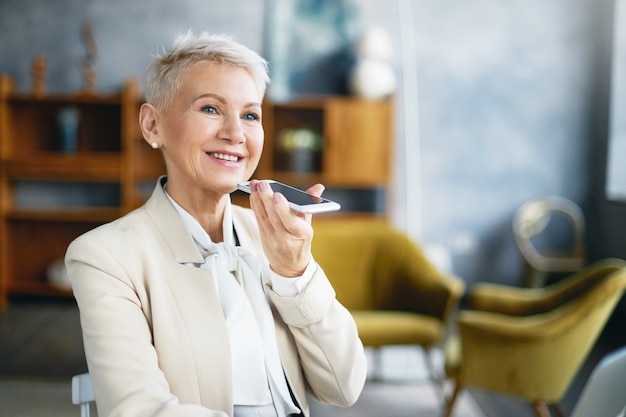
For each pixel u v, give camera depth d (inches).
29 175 211.8
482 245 228.7
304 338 48.9
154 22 220.8
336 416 127.2
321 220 216.5
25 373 146.3
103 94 221.5
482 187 227.6
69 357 159.9
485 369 109.2
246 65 46.9
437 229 228.1
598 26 223.5
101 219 215.2
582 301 104.0
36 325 189.3
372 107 210.8
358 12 221.6
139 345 41.9
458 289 137.1
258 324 47.9
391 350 171.9
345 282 150.7
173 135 46.7
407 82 224.2
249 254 49.8
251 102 46.9
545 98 225.9
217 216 49.9
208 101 46.0
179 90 46.3
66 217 214.5
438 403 135.8
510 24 224.1
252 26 221.1
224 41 46.8
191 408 39.0
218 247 48.8
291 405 48.4
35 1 220.1
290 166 214.4
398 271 148.6
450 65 224.5
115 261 44.1
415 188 226.5
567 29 224.1
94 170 212.1
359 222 217.6
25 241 224.7
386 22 222.7
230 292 47.1
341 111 210.7
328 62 221.8
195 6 220.5
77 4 220.4
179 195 48.8
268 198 45.3
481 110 225.8
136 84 212.7
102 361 41.2
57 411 62.1
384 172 212.5
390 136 211.5
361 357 50.3
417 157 226.2
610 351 172.4
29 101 220.7
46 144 222.4
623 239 206.5
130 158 211.6
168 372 43.6
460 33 223.8
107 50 221.3
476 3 223.3
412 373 154.0
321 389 50.4
